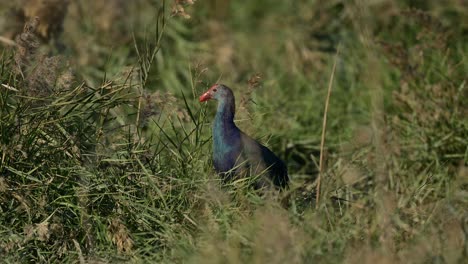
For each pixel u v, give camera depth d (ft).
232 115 50.85
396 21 69.05
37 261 43.16
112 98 47.96
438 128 56.18
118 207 45.16
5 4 58.34
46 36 58.90
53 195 45.19
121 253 43.04
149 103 48.37
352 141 55.62
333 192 48.96
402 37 68.49
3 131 45.14
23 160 45.42
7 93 45.55
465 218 42.98
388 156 45.60
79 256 41.68
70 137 46.32
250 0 76.07
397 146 48.14
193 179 47.06
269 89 65.72
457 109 56.65
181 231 43.78
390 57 57.31
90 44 62.28
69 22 60.59
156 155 49.32
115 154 47.39
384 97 59.31
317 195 46.93
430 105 56.65
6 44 55.16
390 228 41.16
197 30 70.59
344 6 71.77
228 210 44.73
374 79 47.73
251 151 50.42
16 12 58.03
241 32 74.18
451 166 54.29
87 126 47.47
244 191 47.80
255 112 55.26
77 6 62.95
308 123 63.72
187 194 46.16
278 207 42.78
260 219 40.40
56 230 43.60
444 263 38.63
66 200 44.96
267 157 50.78
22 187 44.55
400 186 49.75
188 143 53.11
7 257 42.01
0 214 44.01
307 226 41.27
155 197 46.06
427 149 54.85
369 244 39.63
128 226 44.83
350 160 52.31
